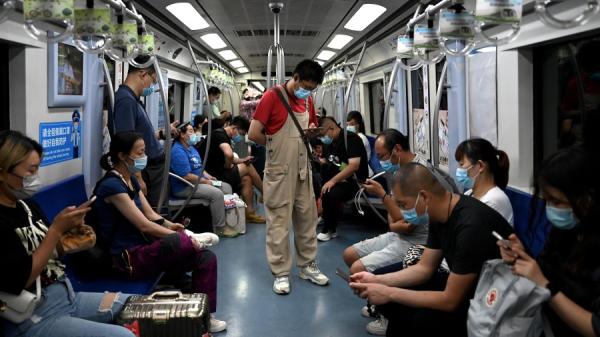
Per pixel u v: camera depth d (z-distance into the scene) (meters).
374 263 2.94
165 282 3.54
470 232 1.91
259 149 7.88
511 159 3.30
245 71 13.48
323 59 10.24
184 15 5.45
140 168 2.98
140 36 3.28
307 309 3.31
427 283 2.47
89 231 2.30
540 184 1.56
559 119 3.02
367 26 6.05
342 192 5.07
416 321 2.22
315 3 5.11
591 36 2.66
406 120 6.02
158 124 6.89
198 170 5.50
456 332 2.15
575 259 1.56
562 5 2.63
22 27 2.87
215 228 5.21
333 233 5.20
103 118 4.38
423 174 2.05
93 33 2.40
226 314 3.23
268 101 3.50
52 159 3.38
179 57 7.62
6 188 1.92
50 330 1.98
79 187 3.46
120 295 2.38
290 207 3.65
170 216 4.76
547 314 1.64
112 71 4.71
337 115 9.89
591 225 1.50
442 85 3.92
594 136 2.26
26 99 3.03
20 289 1.81
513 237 1.59
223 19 5.89
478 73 3.69
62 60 3.41
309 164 3.76
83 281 2.83
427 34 2.86
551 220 1.58
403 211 2.13
